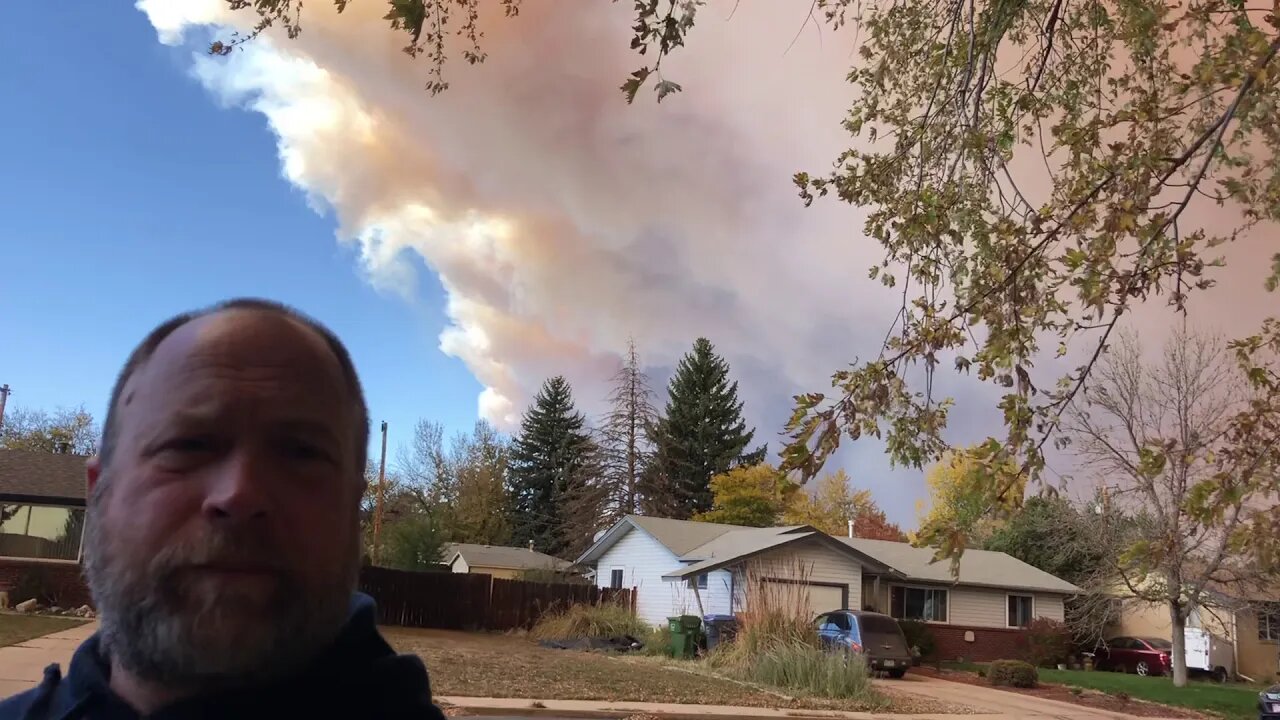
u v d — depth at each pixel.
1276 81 4.04
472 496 53.66
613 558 31.38
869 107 6.03
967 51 5.49
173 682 1.08
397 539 35.94
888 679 21.02
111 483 1.15
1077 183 4.94
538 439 59.56
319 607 1.13
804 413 4.03
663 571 28.02
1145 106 4.72
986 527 35.50
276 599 1.08
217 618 1.04
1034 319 4.36
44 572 21.47
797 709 13.58
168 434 1.11
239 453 1.12
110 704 1.13
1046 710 16.66
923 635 27.17
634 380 47.06
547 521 57.09
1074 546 25.19
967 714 14.88
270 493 1.10
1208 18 4.76
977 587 29.39
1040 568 33.59
